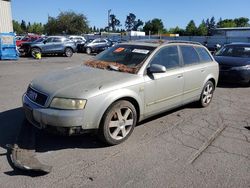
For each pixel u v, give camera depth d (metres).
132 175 3.85
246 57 10.55
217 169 4.09
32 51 22.69
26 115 4.71
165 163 4.21
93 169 3.97
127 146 4.72
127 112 4.79
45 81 4.77
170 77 5.60
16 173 3.79
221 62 10.06
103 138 4.56
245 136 5.36
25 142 4.52
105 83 4.58
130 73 5.07
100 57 5.95
